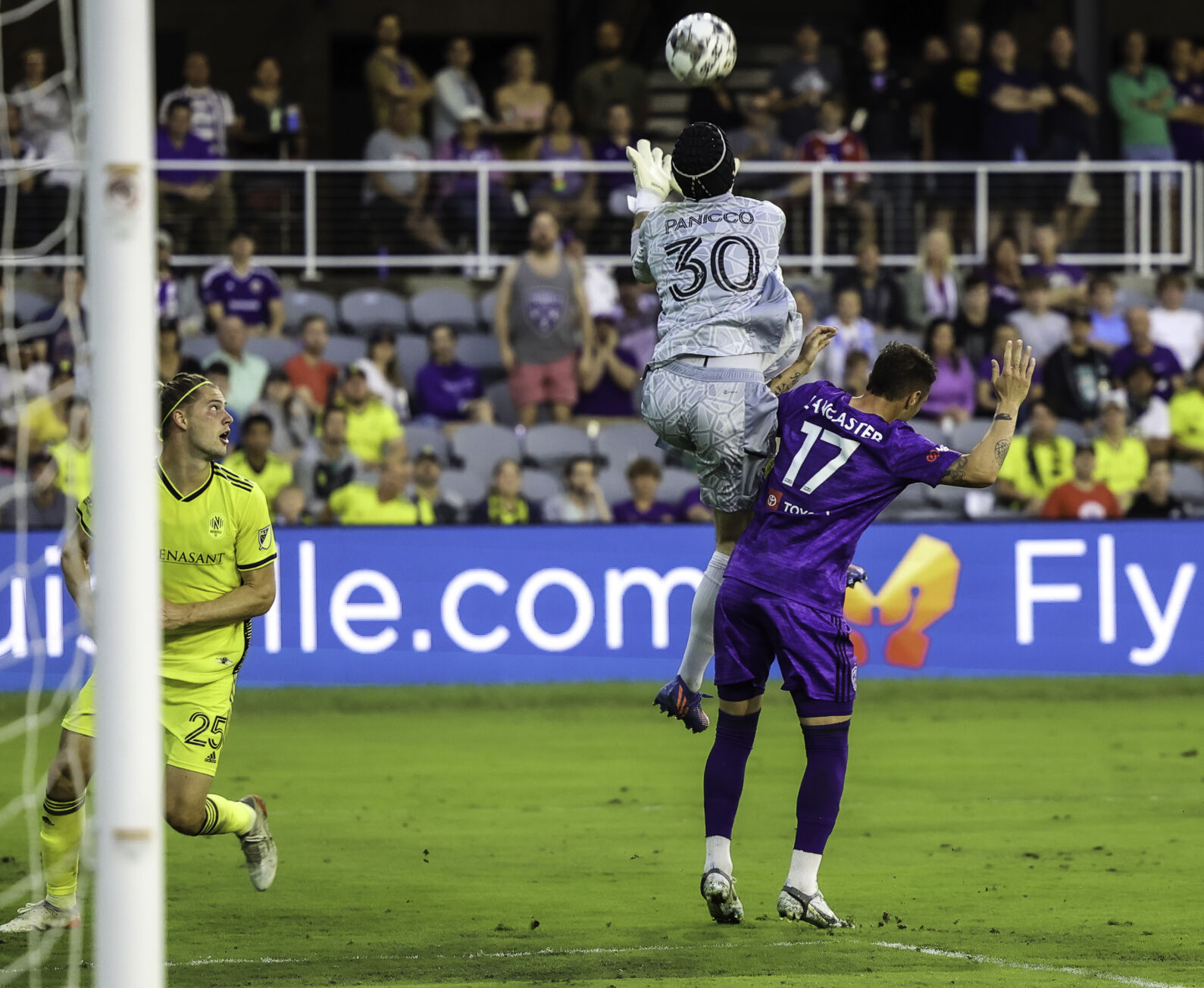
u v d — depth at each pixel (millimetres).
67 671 40250
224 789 29750
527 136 59281
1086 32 66500
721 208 19344
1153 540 44719
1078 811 27172
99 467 11047
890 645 43812
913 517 48031
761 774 31391
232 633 18531
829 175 59000
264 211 58406
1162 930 18375
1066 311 56812
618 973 16328
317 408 51031
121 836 10992
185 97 56750
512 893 20734
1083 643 44438
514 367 53750
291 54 75250
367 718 40281
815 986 15688
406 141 59312
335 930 18547
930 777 30938
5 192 54469
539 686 42594
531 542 42969
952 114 60625
